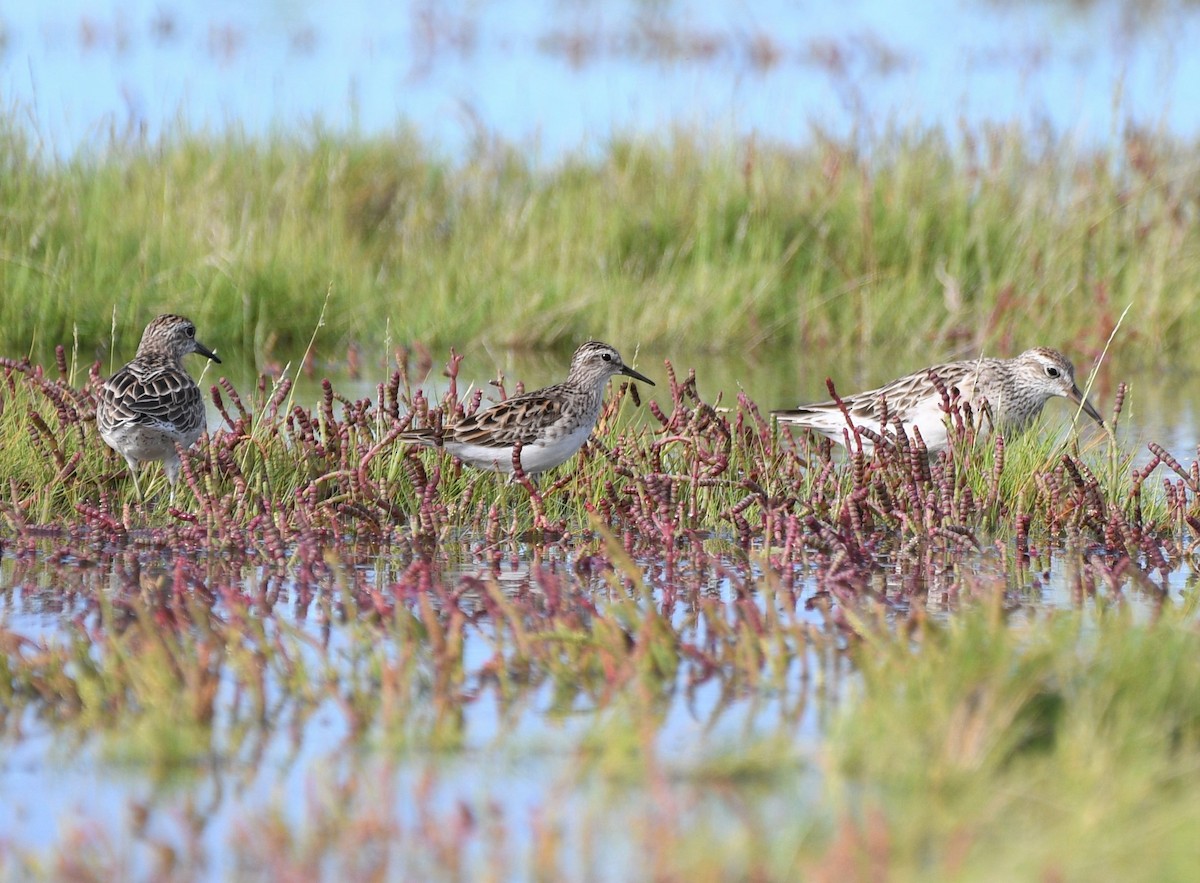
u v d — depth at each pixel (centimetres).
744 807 762
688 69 3619
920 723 812
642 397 1889
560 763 824
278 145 2594
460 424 1354
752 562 1234
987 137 2542
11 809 771
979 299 2317
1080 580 1193
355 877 697
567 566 1229
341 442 1416
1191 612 1069
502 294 2259
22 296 2069
